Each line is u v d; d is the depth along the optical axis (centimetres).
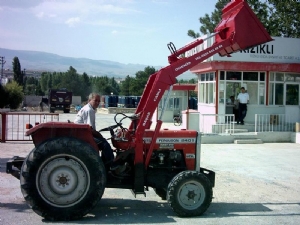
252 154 1316
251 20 669
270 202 727
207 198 616
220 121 1791
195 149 666
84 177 575
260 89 1861
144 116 619
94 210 640
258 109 1858
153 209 655
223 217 617
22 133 1642
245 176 967
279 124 1802
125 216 608
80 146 572
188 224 573
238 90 1836
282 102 1895
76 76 8288
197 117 1633
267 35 670
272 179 940
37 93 8888
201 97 2016
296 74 1906
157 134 629
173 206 603
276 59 1848
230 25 673
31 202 558
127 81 7438
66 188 570
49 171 568
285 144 1585
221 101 1808
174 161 666
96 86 8362
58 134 599
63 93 4138
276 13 2609
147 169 643
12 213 602
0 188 760
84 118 650
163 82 627
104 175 580
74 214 570
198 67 1933
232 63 1756
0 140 1376
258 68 1797
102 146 632
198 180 611
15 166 625
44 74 10819
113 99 4603
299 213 654
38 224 552
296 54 1880
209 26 2977
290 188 851
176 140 658
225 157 1244
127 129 664
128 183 631
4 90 4088
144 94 679
